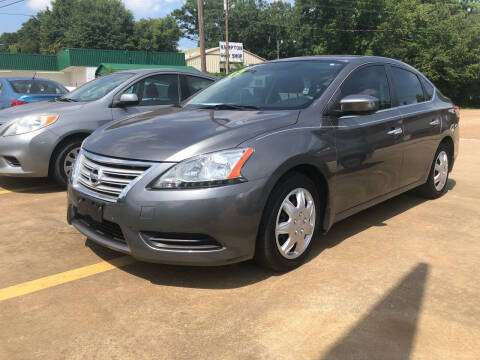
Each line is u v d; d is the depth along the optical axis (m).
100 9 59.78
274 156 2.65
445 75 36.25
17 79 8.30
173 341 2.11
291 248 2.87
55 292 2.61
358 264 3.01
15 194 4.95
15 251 3.24
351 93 3.43
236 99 3.55
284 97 3.34
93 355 2.00
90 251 3.25
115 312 2.38
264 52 67.25
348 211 3.33
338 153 3.09
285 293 2.59
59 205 4.48
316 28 43.47
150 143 2.68
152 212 2.46
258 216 2.56
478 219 4.05
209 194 2.44
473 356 2.00
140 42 59.97
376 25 40.47
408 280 2.76
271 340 2.12
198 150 2.54
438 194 4.76
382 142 3.54
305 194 2.93
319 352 2.02
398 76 4.12
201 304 2.47
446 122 4.62
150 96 5.66
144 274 2.86
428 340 2.11
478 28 35.97
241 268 2.95
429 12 38.59
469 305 2.46
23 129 4.79
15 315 2.35
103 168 2.72
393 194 3.90
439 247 3.34
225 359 1.97
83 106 5.15
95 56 38.38
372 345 2.07
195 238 2.51
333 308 2.41
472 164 7.10
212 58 50.09
